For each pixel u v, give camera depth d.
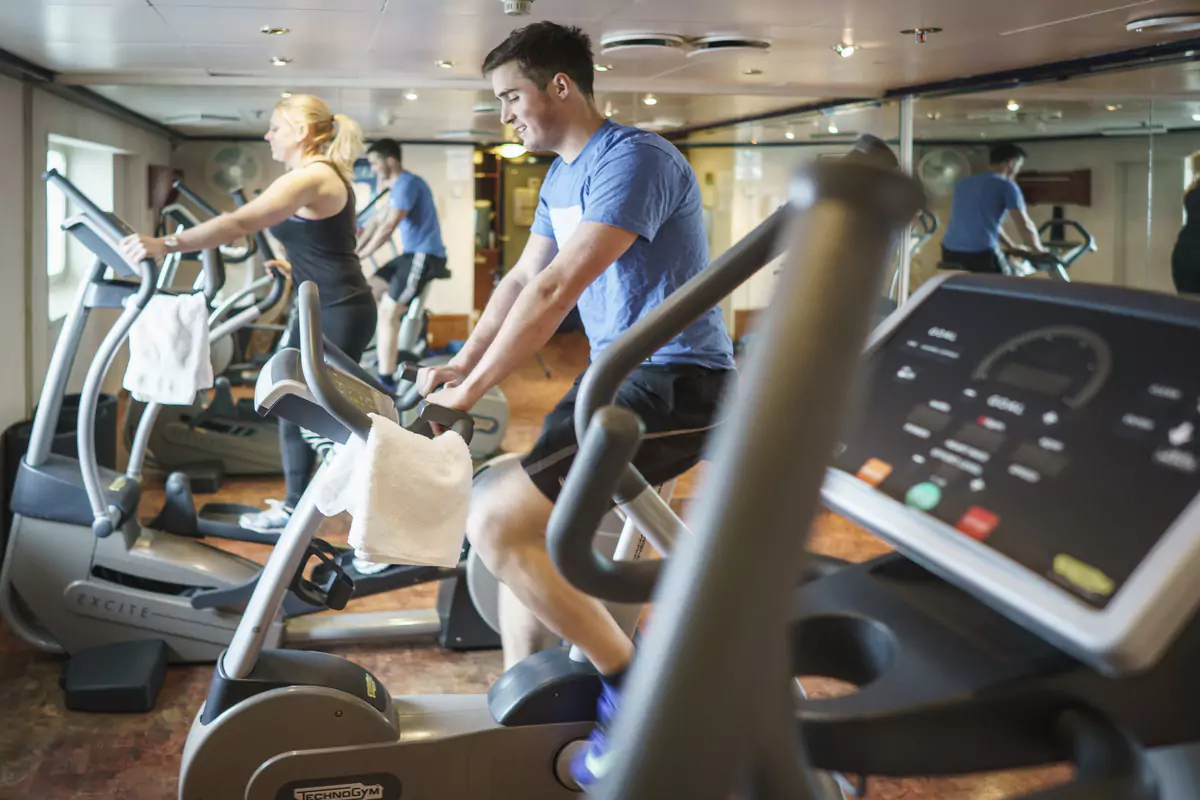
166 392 3.21
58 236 6.82
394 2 3.87
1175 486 0.56
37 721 3.10
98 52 4.90
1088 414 0.62
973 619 0.73
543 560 2.09
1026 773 2.84
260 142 8.70
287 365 1.94
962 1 3.81
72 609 3.41
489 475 2.12
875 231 0.41
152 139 8.18
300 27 4.39
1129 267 4.59
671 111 7.64
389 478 1.79
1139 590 0.54
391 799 2.35
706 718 0.35
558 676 2.39
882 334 0.78
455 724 2.41
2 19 4.09
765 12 4.09
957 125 5.70
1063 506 0.59
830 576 0.81
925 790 2.74
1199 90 4.32
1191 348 0.61
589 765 2.29
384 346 7.29
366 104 7.18
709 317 2.18
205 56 5.18
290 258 4.02
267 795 2.31
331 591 2.47
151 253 3.10
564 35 2.19
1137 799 0.59
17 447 4.44
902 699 0.65
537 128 2.22
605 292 2.23
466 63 5.45
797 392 0.38
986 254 5.16
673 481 2.20
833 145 6.88
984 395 0.68
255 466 5.87
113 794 2.72
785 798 0.36
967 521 0.62
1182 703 0.66
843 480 0.70
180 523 3.71
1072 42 4.58
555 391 8.87
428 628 3.70
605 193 2.04
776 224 0.78
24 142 5.11
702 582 0.36
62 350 3.37
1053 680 0.65
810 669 0.77
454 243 10.52
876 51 4.96
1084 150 4.83
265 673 2.38
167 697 3.27
